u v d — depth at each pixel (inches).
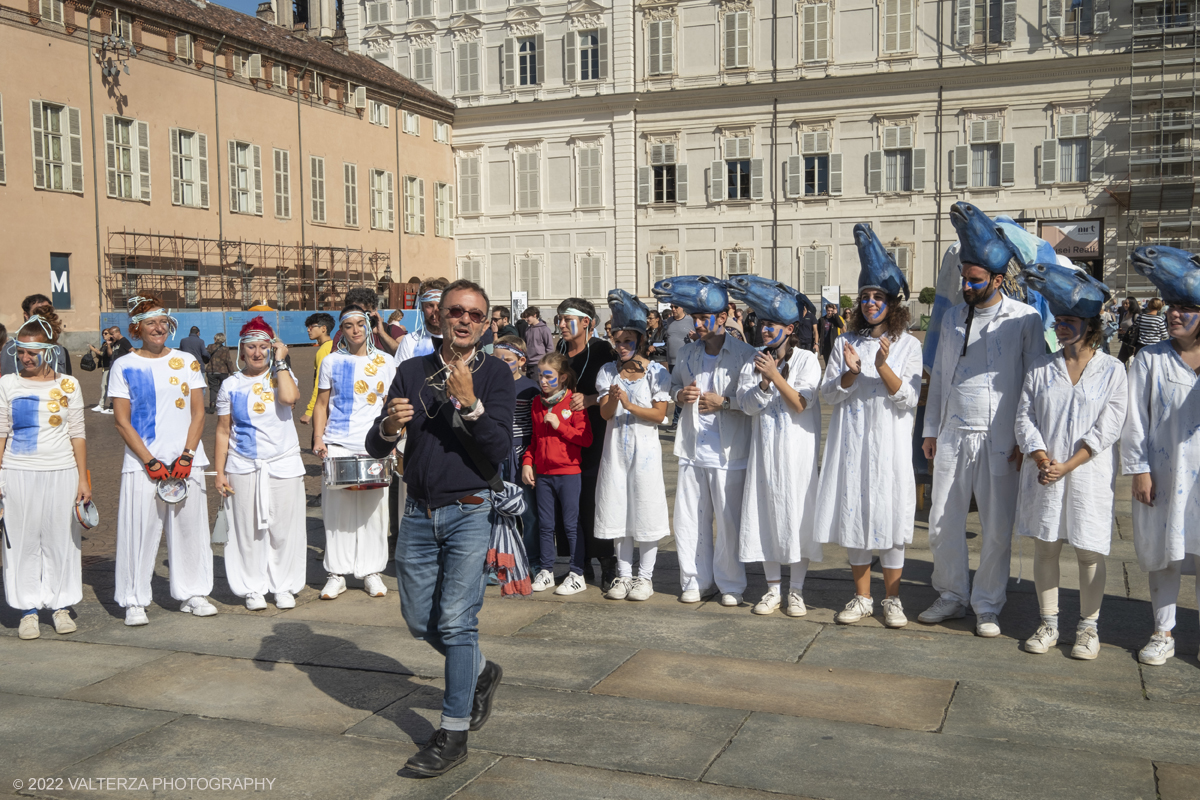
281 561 249.8
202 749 163.5
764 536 233.3
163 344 240.5
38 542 226.7
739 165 1529.3
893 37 1429.6
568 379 252.7
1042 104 1390.3
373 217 1562.5
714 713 175.2
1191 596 247.1
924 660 201.2
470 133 1695.4
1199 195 1343.5
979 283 214.5
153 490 235.1
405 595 161.8
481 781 150.6
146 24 1204.5
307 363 1246.9
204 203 1284.4
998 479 215.2
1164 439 194.9
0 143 1039.6
